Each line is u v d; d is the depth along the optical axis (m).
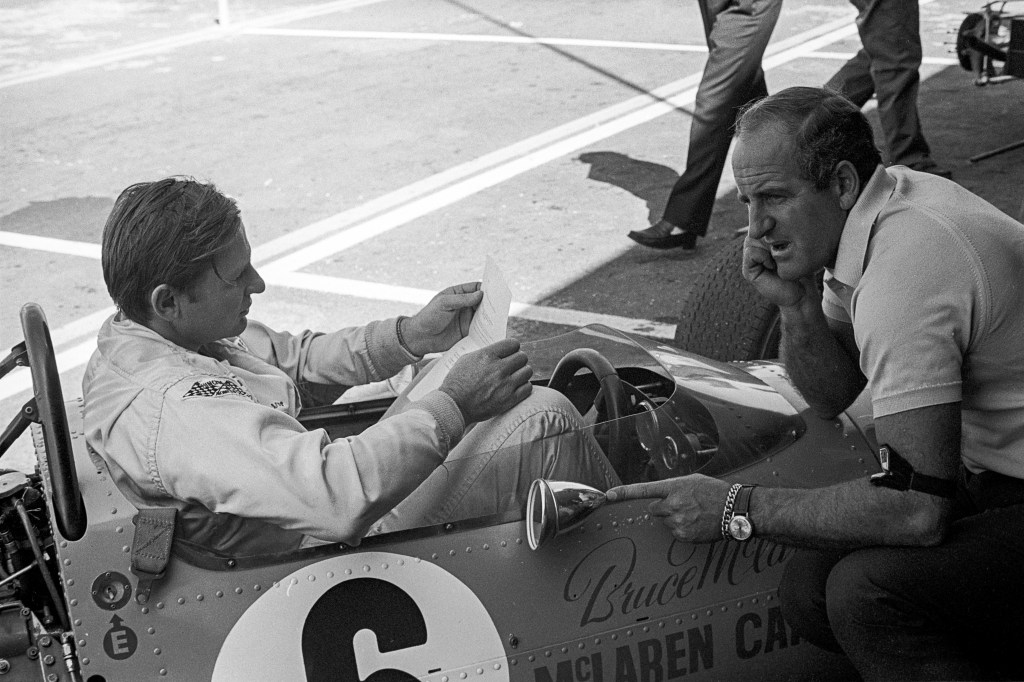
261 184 6.71
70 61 10.36
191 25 11.69
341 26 11.27
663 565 2.20
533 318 4.73
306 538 2.09
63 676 1.99
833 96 1.95
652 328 4.60
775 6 4.91
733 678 2.31
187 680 1.98
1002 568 1.94
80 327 4.93
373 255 5.53
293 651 2.02
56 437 1.88
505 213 6.01
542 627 2.13
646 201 6.10
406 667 2.06
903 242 1.88
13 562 2.12
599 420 2.54
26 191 6.88
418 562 2.08
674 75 8.77
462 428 2.12
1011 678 2.12
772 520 2.04
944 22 9.62
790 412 2.46
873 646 2.03
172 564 1.97
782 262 2.01
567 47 9.84
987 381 1.96
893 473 1.88
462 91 8.59
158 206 2.04
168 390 2.01
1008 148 6.09
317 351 2.68
